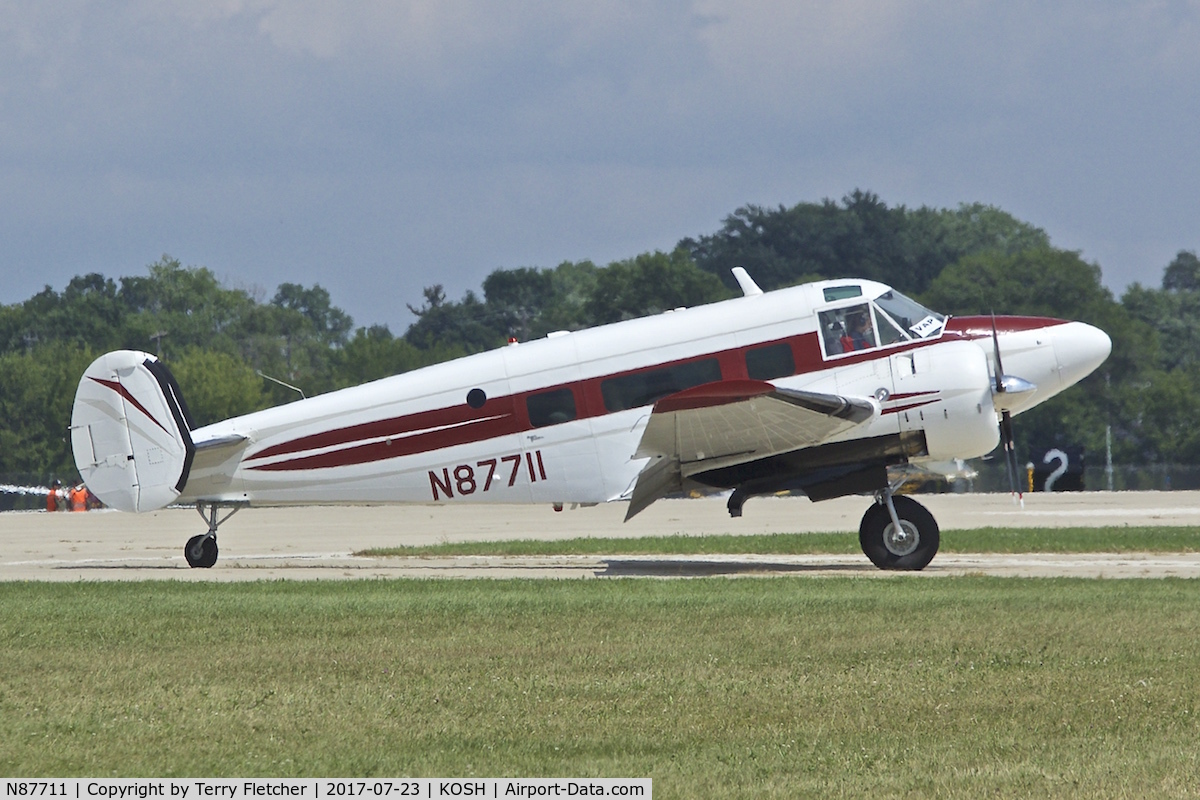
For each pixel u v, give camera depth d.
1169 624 40.16
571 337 66.06
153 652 38.56
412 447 67.12
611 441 64.94
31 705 31.47
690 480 64.50
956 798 23.06
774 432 59.53
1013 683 32.09
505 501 66.62
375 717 29.94
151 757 26.97
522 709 30.53
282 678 34.50
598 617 44.28
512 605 47.53
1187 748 25.89
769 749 26.61
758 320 63.50
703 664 35.50
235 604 49.09
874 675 33.50
